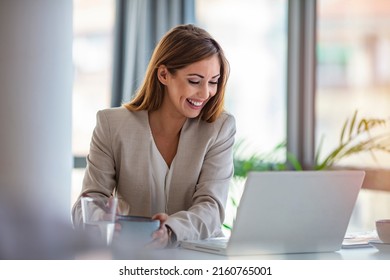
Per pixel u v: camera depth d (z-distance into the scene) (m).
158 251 2.39
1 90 4.28
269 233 2.33
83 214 2.24
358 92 5.90
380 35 5.68
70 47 4.66
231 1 6.52
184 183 3.02
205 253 2.37
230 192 6.03
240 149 6.42
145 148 3.03
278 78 6.63
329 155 5.61
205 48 2.86
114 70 6.22
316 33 6.34
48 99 4.50
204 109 3.06
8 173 4.31
